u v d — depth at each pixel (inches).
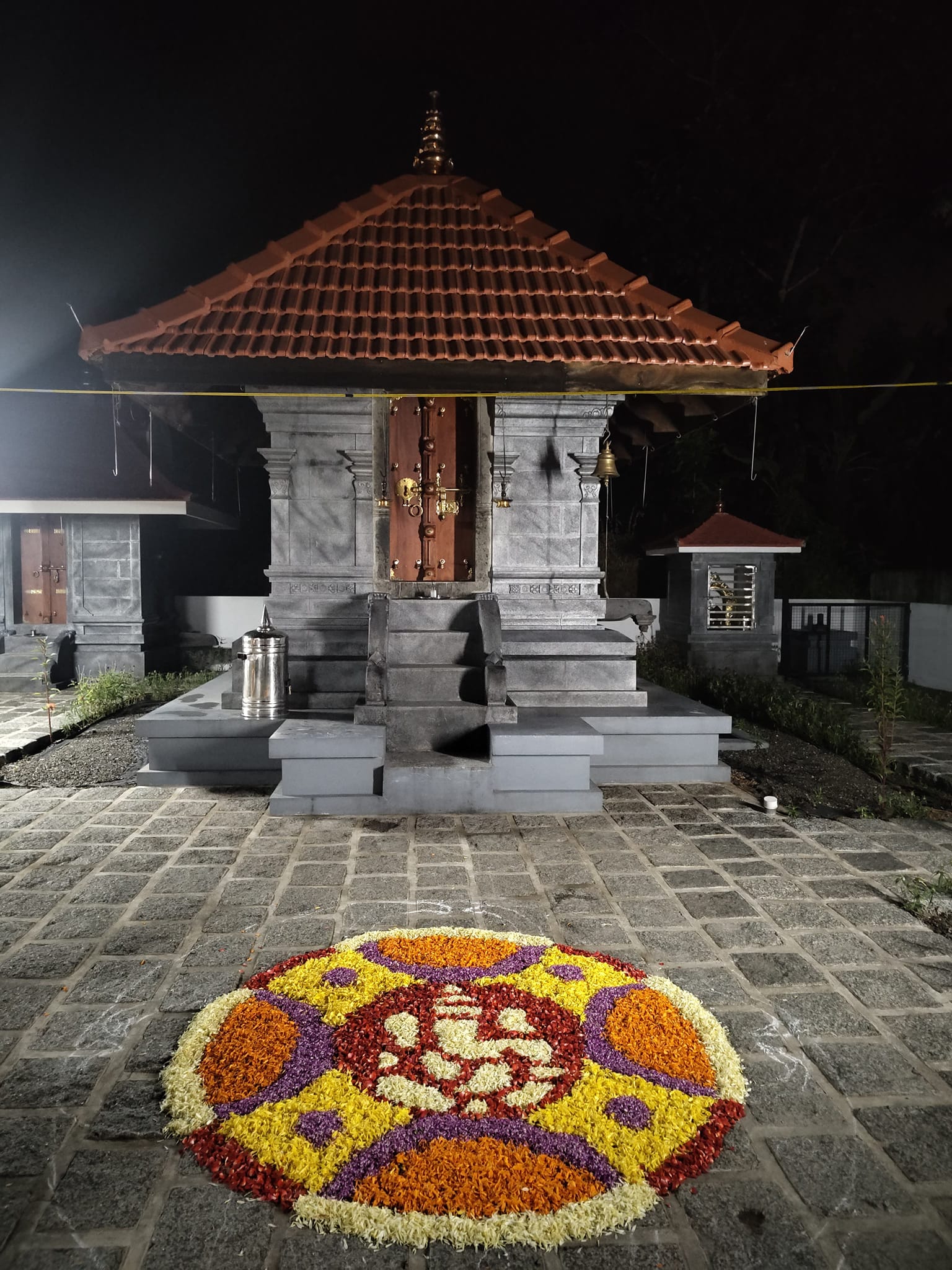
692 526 624.7
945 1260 103.8
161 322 294.8
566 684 356.8
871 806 302.5
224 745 322.3
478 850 252.5
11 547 587.5
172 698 514.9
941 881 223.9
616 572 720.3
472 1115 126.9
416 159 402.3
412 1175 114.8
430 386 299.0
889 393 858.1
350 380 291.9
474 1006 157.5
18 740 382.3
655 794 313.7
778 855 249.0
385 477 379.2
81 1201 112.2
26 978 172.2
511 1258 104.0
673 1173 116.0
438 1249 105.3
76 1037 150.7
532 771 291.4
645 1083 135.2
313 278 328.5
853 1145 124.0
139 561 574.9
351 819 281.4
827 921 202.5
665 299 334.3
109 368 290.2
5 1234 106.5
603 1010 157.4
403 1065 139.2
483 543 384.5
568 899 215.8
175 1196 113.3
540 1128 124.2
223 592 784.9
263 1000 159.5
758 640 592.4
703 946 189.0
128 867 236.1
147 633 587.8
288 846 254.2
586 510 382.9
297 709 350.0
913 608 607.2
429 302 321.1
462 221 368.5
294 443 364.5
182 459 655.1
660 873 234.4
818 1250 105.2
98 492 558.6
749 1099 134.2
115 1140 124.0
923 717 469.1
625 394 366.9
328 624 368.2
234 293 315.3
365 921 201.0
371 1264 103.2
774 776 341.1
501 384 302.4
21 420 608.4
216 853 248.4
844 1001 164.9
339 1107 128.6
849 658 622.2
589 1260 103.7
